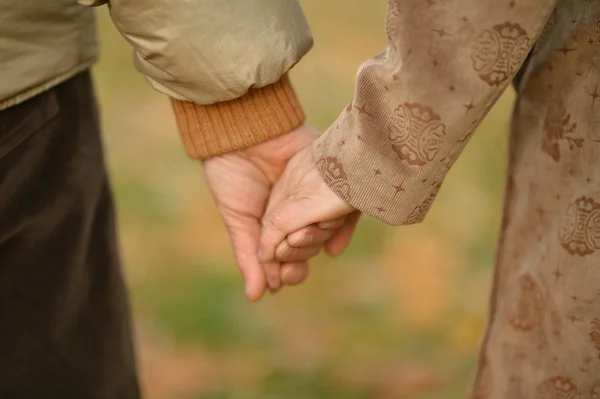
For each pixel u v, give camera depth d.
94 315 1.38
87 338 1.38
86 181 1.35
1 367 1.34
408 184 1.18
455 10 1.13
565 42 1.18
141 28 1.22
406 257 2.11
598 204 1.17
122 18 1.23
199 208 2.31
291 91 1.30
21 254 1.32
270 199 1.31
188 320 1.94
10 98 1.24
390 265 2.08
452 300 1.97
